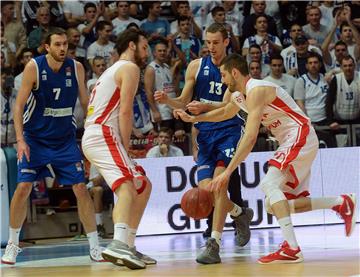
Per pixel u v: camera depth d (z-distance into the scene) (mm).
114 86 13797
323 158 23984
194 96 17094
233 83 13758
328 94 27469
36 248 21172
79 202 16047
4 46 25812
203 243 19578
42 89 15922
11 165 22078
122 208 13195
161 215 23266
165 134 25234
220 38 16078
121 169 13383
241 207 18094
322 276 10938
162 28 28016
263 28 28453
